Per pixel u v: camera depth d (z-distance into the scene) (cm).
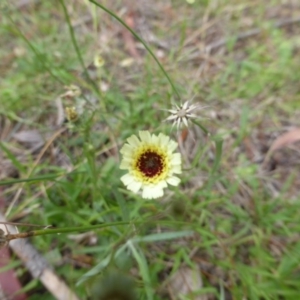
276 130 23
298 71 25
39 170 20
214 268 18
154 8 29
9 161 21
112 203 18
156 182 14
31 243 17
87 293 16
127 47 27
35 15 28
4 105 23
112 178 19
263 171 21
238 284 17
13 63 26
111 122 22
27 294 17
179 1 29
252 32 28
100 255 17
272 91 25
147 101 22
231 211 19
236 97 24
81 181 19
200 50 27
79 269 18
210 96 24
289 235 18
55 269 17
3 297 16
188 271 18
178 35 28
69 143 21
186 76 25
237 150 22
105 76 25
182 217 18
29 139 22
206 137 22
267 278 17
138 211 18
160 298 17
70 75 23
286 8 29
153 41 27
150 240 16
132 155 15
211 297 17
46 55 24
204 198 20
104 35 27
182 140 21
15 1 30
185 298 16
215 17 29
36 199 19
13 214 18
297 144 22
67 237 18
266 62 26
